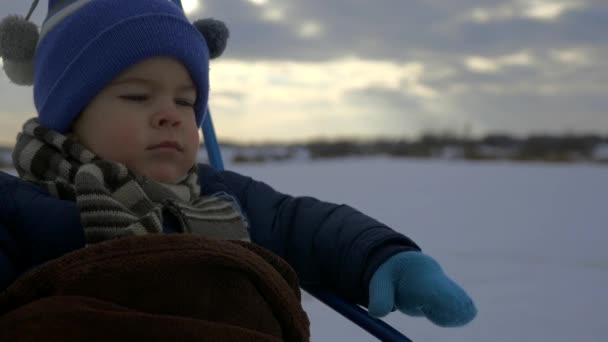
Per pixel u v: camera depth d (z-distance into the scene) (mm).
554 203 5227
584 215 4488
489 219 4270
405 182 7180
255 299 884
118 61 1036
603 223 4102
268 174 7945
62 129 1078
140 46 1044
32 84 1245
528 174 8992
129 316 772
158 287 823
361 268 1076
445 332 1979
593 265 2891
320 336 1960
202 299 841
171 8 1115
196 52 1104
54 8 1152
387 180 7402
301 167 9672
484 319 2100
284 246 1203
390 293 1022
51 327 755
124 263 820
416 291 1015
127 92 1044
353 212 1189
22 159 1060
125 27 1048
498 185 7027
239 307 865
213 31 1329
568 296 2369
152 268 824
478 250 3199
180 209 1018
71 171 1012
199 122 1178
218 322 834
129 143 1027
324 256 1146
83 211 934
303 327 938
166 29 1066
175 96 1084
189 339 783
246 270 883
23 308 778
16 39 1181
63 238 964
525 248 3258
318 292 1140
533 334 1962
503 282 2582
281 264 983
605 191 6352
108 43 1041
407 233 3684
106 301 800
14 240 966
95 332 760
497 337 1938
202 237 887
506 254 3115
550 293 2414
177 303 826
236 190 1302
